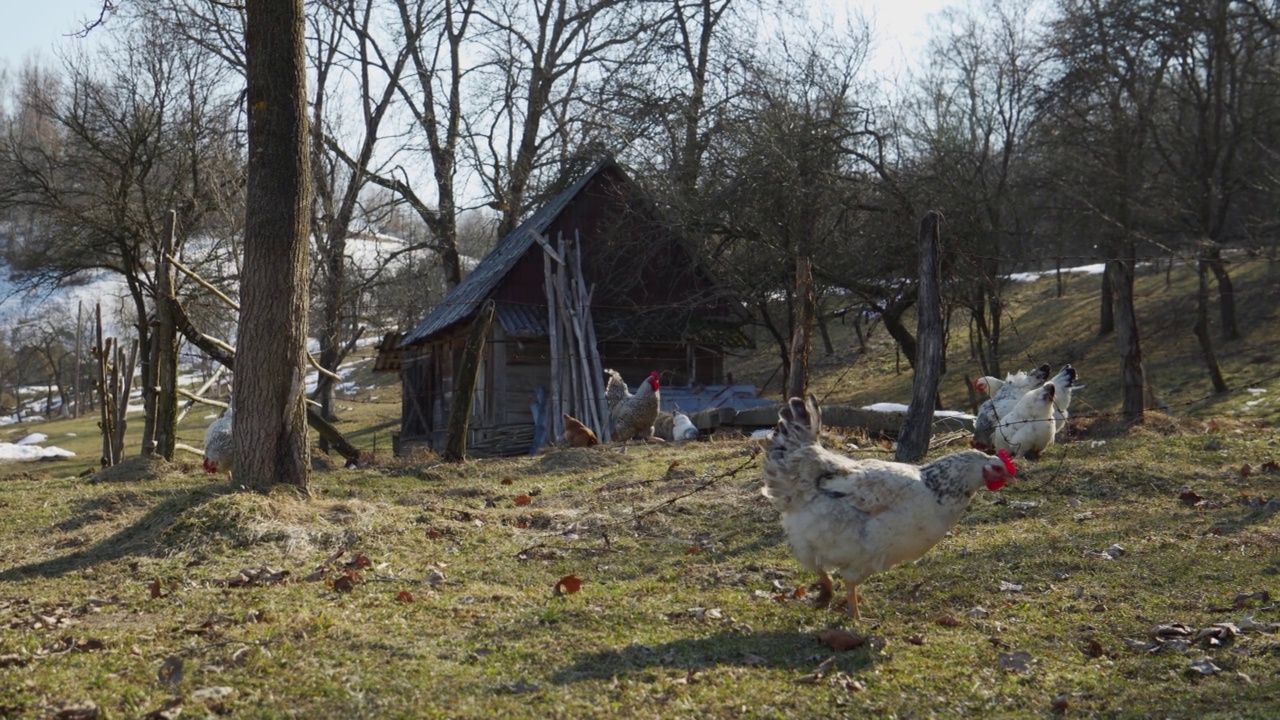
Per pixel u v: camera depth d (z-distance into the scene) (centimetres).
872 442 1325
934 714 483
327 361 3869
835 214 2445
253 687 485
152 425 1543
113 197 2755
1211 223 2725
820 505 612
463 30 3794
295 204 948
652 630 600
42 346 5750
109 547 822
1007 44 3419
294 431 955
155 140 2820
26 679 489
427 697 475
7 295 3161
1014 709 493
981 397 2592
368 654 540
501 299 2398
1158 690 513
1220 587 673
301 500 916
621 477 1180
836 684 516
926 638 600
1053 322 3581
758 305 2450
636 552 830
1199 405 2444
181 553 780
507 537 881
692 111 2648
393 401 4728
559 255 2153
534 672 518
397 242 4300
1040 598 676
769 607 657
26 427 4856
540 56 3766
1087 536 815
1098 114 2731
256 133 938
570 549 838
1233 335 2975
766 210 2350
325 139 3494
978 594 688
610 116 3030
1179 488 966
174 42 2859
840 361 3747
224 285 2825
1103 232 2748
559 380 2062
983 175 2659
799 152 2322
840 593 695
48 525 964
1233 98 2719
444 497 1104
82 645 551
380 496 1125
